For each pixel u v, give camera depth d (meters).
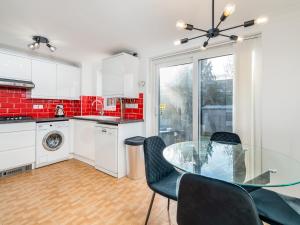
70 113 4.38
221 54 2.66
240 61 2.35
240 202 0.73
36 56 3.61
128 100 3.64
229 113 2.65
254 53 2.32
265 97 2.15
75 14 2.04
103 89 3.57
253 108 2.31
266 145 2.15
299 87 1.96
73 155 3.98
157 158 1.84
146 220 1.72
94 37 2.70
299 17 1.95
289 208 1.30
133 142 2.85
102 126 3.15
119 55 3.23
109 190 2.49
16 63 3.20
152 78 3.43
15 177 2.91
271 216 1.19
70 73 4.07
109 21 2.21
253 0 1.77
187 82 3.08
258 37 2.29
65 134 3.82
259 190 1.56
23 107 3.60
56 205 2.09
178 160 1.53
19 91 3.54
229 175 1.24
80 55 3.63
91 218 1.86
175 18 2.13
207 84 2.86
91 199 2.24
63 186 2.59
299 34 1.96
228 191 0.75
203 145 2.02
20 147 3.10
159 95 3.42
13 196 2.29
